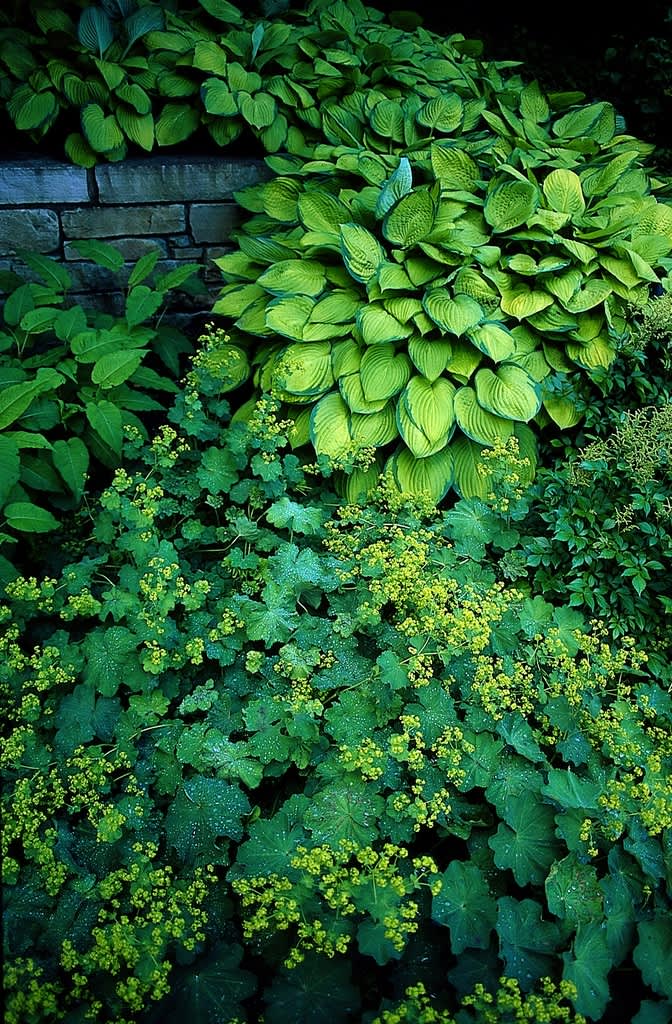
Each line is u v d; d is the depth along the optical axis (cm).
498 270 191
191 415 168
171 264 224
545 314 189
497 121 221
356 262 184
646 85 298
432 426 174
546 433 192
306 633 148
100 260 195
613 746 137
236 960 119
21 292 188
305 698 137
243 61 227
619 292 191
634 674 160
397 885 119
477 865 131
